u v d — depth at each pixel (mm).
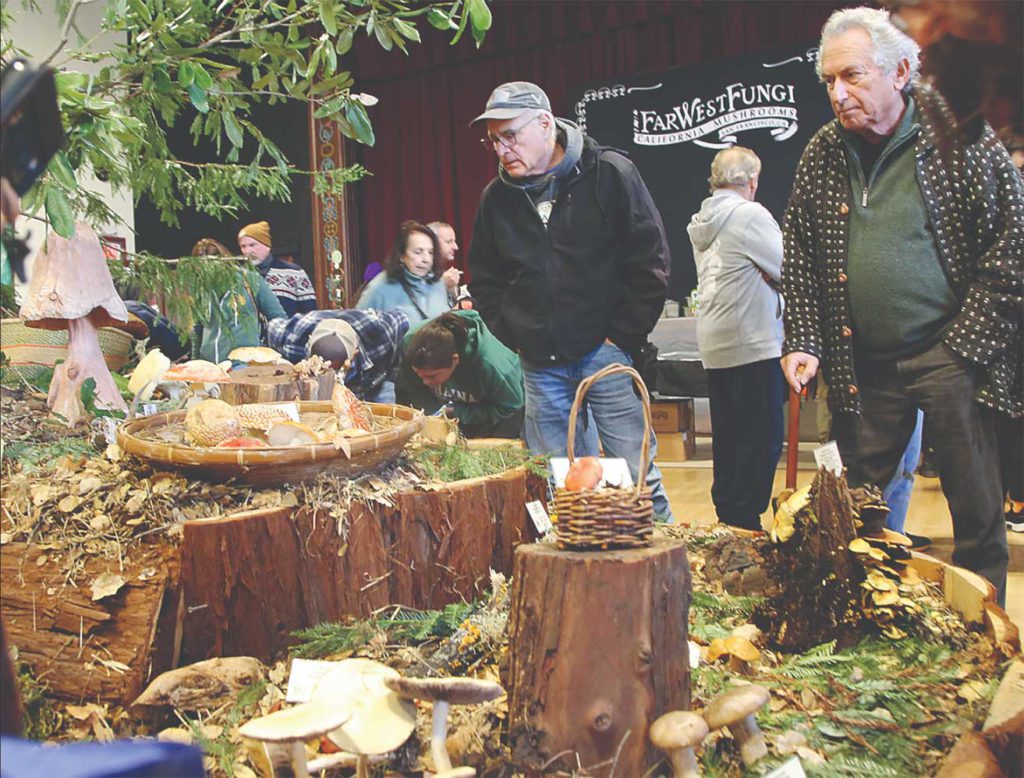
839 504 1913
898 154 2305
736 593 2164
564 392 2930
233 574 1701
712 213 3613
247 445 1831
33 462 1934
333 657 1754
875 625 1864
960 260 2270
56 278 2141
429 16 2180
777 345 3609
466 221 8766
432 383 3139
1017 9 1285
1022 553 3590
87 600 1673
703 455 6680
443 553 1977
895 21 1425
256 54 2273
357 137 2332
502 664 1628
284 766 1234
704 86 7633
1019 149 2688
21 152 896
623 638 1371
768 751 1431
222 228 8641
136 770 565
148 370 2262
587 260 2775
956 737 1463
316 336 3053
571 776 1369
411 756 1405
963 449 2293
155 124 2436
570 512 1437
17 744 586
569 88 8102
